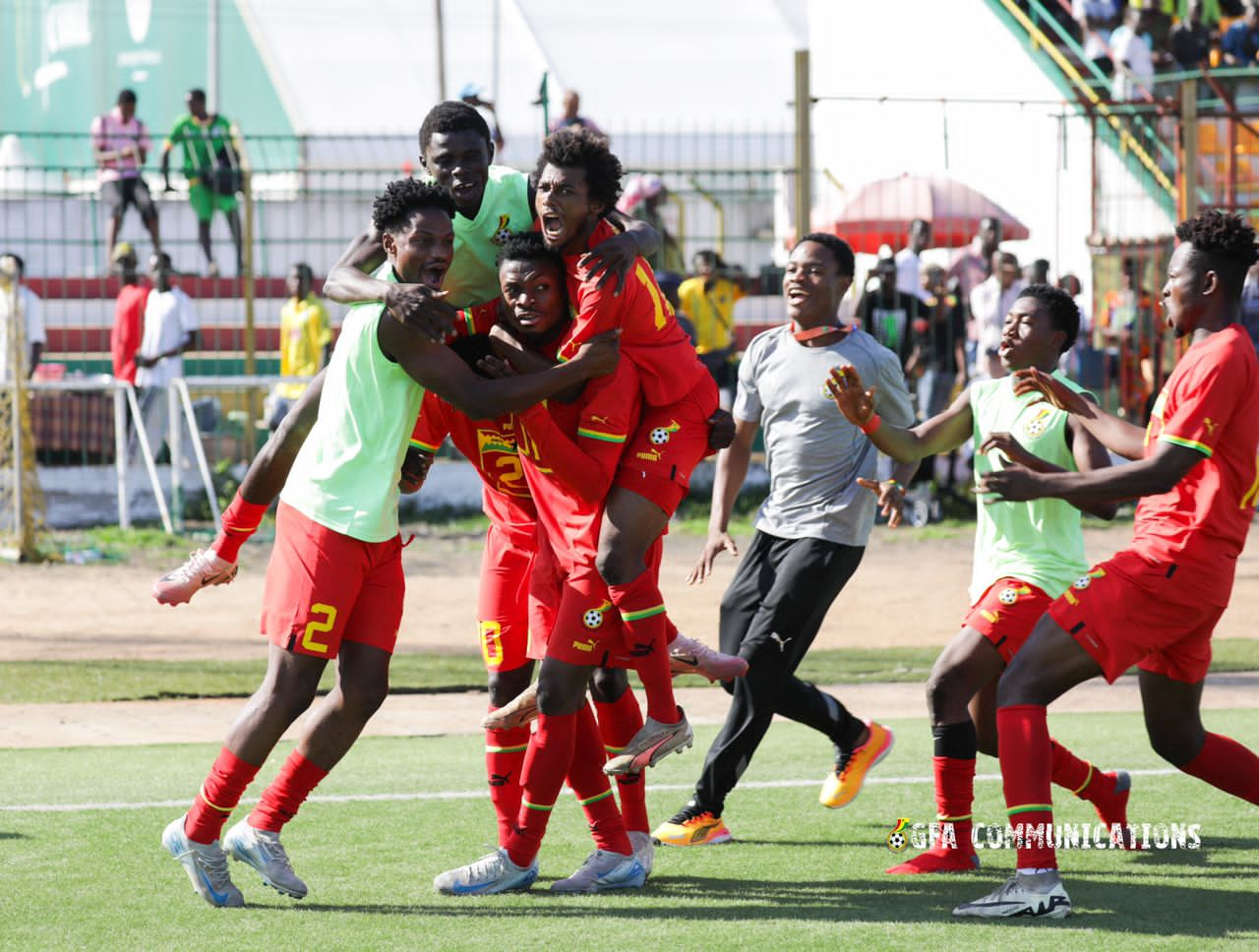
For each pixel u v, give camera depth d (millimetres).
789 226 59219
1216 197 64812
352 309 17109
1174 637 16938
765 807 22250
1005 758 16750
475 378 16609
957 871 18516
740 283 56938
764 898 17312
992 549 19000
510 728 17656
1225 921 16141
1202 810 21203
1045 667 16828
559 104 68562
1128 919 16234
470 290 18844
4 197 68750
